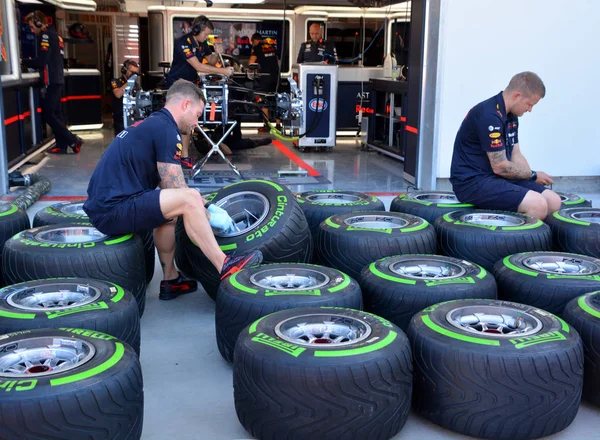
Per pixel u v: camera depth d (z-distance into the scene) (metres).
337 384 2.07
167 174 3.37
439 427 2.43
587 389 2.56
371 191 7.07
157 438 2.35
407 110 7.61
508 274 3.05
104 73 17.64
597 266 3.12
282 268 3.04
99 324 2.49
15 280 3.11
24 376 1.96
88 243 3.19
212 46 8.72
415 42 7.30
